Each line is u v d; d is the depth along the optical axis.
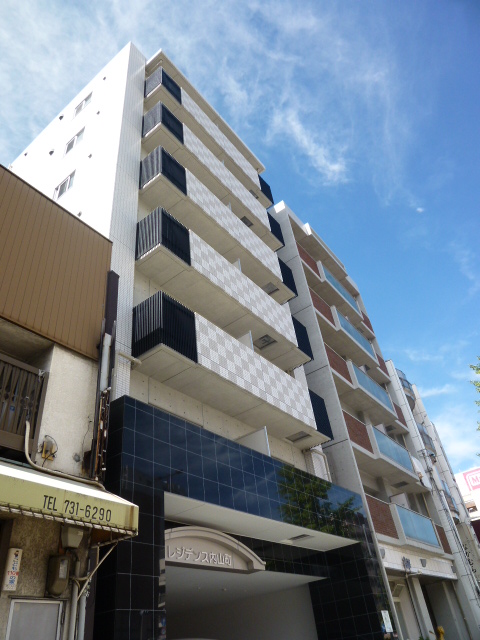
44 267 9.55
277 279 21.72
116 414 9.48
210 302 16.42
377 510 19.48
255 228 23.84
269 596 18.08
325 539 15.67
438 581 25.20
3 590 6.29
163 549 8.76
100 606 7.66
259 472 13.05
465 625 24.50
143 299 14.20
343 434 20.69
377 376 32.00
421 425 34.78
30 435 7.75
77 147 18.61
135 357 12.11
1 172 9.50
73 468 8.23
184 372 13.02
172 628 20.00
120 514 6.93
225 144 24.27
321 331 26.14
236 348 14.96
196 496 10.23
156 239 13.86
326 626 16.25
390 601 16.45
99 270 10.91
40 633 6.56
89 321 10.02
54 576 6.89
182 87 23.75
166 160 16.48
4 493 5.66
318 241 30.16
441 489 28.77
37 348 9.15
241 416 15.94
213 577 13.52
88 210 15.06
